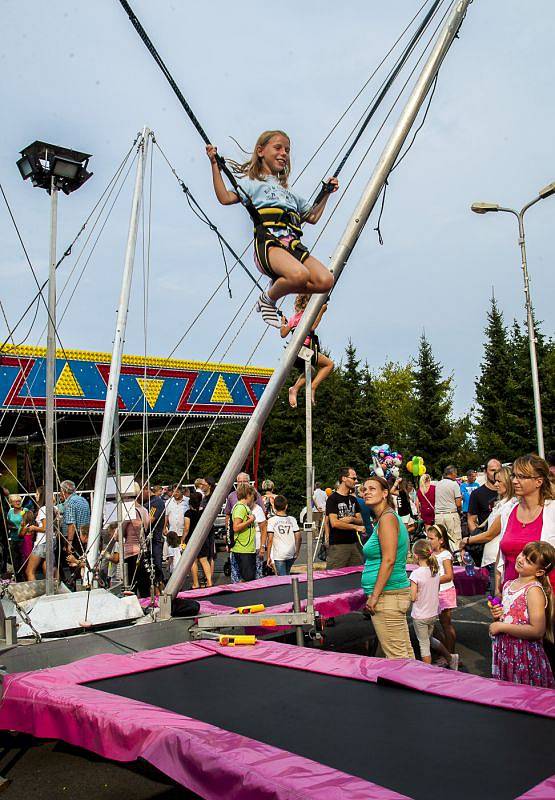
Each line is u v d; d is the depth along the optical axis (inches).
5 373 481.4
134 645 181.2
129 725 112.3
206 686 140.3
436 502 464.8
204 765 98.1
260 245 141.0
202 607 224.7
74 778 163.0
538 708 115.0
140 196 256.5
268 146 150.0
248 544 364.8
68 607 190.4
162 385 570.6
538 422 606.2
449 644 253.0
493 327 1595.7
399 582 194.1
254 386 636.7
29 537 418.3
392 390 2010.3
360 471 1502.2
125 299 259.8
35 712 133.2
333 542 332.2
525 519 165.9
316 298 172.1
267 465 1429.6
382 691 132.0
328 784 87.1
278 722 117.3
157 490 450.3
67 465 1149.7
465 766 96.0
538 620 147.9
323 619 220.7
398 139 168.2
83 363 517.3
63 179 218.8
